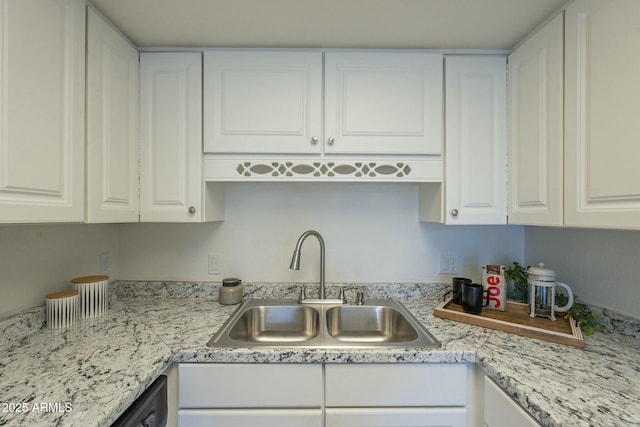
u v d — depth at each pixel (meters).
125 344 0.96
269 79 1.26
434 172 1.29
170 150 1.27
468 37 1.20
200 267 1.57
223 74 1.27
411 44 1.25
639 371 0.81
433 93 1.28
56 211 0.85
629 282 1.03
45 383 0.73
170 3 1.01
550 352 0.92
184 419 0.94
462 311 1.26
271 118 1.27
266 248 1.57
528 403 0.69
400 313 1.33
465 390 0.95
